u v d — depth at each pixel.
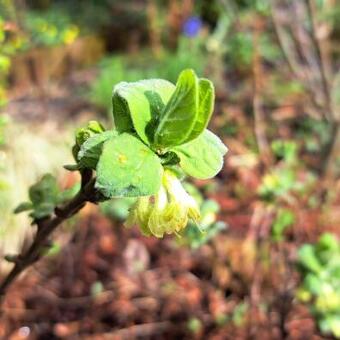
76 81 0.46
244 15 0.40
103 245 0.24
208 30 0.53
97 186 0.07
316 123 0.33
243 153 0.30
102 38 0.56
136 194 0.07
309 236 0.23
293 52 0.36
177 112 0.07
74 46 0.50
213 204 0.16
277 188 0.21
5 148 0.26
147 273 0.23
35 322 0.21
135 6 0.61
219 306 0.22
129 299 0.22
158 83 0.08
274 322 0.21
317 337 0.20
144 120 0.08
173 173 0.08
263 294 0.21
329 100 0.30
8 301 0.21
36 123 0.34
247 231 0.24
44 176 0.11
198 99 0.07
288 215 0.21
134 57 0.52
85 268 0.23
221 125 0.32
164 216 0.08
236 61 0.43
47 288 0.22
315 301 0.19
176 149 0.08
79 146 0.08
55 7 0.58
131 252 0.24
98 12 0.59
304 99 0.36
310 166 0.30
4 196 0.24
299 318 0.21
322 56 0.29
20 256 0.11
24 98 0.40
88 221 0.25
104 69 0.47
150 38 0.55
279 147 0.27
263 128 0.33
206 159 0.08
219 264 0.23
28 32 0.39
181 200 0.08
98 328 0.21
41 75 0.45
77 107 0.40
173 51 0.53
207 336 0.21
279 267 0.21
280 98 0.37
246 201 0.26
